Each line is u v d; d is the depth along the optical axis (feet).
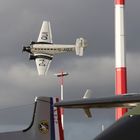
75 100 103.71
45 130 181.06
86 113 113.91
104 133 64.39
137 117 67.36
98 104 99.60
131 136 61.67
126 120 67.31
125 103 94.48
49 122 182.60
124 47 268.62
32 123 178.19
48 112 182.70
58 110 184.24
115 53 269.44
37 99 180.55
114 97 95.40
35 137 178.50
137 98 87.61
